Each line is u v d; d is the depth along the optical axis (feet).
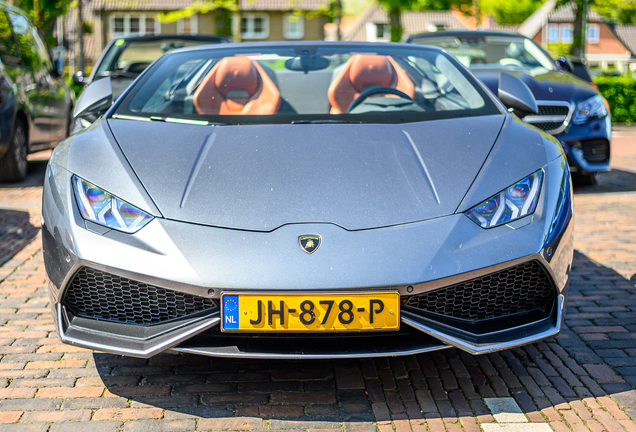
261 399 7.30
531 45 21.98
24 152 21.24
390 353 6.67
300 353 6.65
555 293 7.20
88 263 6.79
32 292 10.95
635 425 6.75
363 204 6.96
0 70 19.48
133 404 7.20
